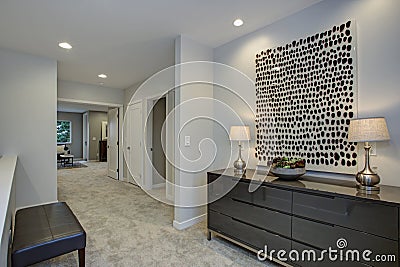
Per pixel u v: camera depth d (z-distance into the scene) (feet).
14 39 9.91
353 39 6.55
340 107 6.77
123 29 9.06
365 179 5.57
